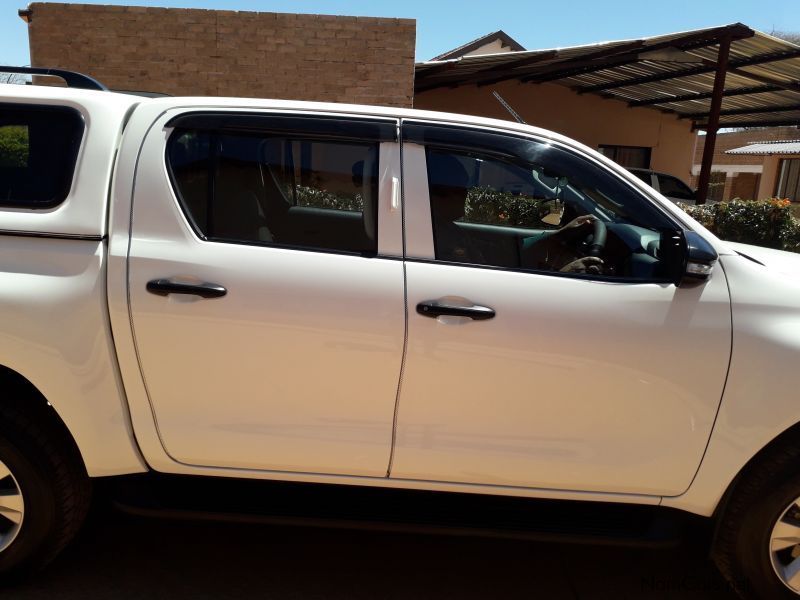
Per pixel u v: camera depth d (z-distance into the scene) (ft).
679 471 7.52
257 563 8.80
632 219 7.89
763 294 7.41
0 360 7.11
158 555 8.87
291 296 7.25
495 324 7.24
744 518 7.50
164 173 7.46
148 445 7.56
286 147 7.80
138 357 7.29
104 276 7.19
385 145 7.77
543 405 7.39
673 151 57.16
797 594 7.58
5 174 7.48
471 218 7.98
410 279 7.36
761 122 54.65
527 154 7.86
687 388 7.29
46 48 32.58
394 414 7.45
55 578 8.26
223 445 7.55
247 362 7.31
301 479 7.78
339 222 7.72
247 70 33.30
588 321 7.28
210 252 7.36
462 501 8.14
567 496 7.73
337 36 33.32
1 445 7.26
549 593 8.50
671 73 42.55
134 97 8.09
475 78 44.96
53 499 7.59
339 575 8.64
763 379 7.19
